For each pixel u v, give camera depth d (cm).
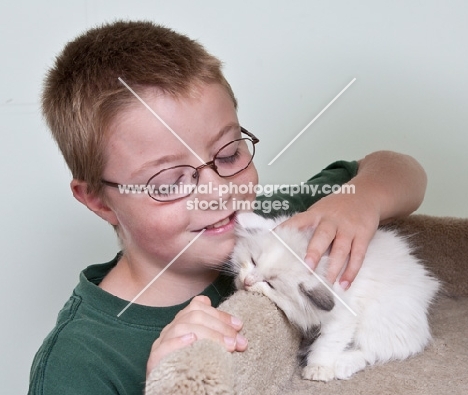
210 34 198
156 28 124
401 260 124
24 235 205
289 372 104
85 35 126
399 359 112
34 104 199
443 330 122
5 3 194
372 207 122
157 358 83
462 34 189
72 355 109
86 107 113
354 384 102
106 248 208
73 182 124
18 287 207
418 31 191
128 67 109
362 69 196
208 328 87
